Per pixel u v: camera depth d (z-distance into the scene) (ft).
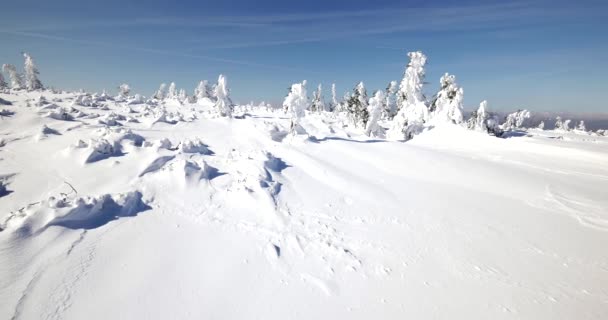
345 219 33.96
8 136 45.85
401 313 20.56
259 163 42.16
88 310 18.20
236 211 32.09
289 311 20.15
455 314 20.61
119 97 111.14
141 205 30.35
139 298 19.62
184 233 27.30
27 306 17.81
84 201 26.78
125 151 42.06
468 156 73.61
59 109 64.85
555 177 55.93
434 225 33.96
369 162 57.00
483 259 27.66
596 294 23.24
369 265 25.89
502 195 44.86
